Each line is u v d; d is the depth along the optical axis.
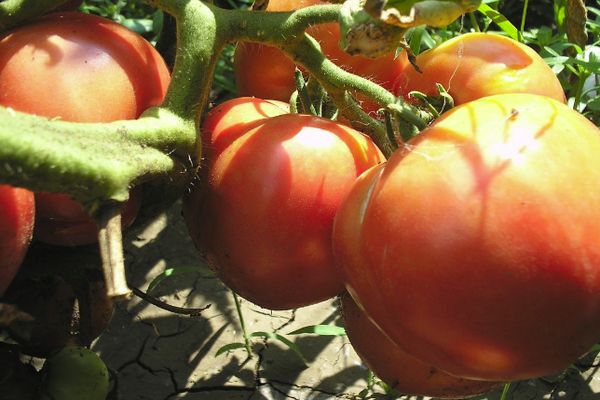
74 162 0.34
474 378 0.38
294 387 0.62
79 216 0.39
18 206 0.36
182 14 0.40
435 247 0.35
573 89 0.68
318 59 0.42
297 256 0.42
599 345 0.60
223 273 0.44
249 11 0.41
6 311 0.38
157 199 0.41
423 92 0.45
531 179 0.35
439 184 0.36
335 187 0.41
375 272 0.37
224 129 0.43
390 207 0.36
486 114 0.37
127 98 0.39
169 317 0.66
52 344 0.44
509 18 0.90
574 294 0.35
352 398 0.61
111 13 0.78
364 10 0.36
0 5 0.41
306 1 0.48
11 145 0.33
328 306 0.67
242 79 0.51
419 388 0.44
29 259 0.43
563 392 0.62
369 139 0.43
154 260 0.70
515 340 0.35
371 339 0.43
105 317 0.46
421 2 0.36
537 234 0.35
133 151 0.37
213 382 0.62
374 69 0.48
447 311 0.36
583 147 0.36
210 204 0.42
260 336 0.62
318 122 0.42
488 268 0.35
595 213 0.35
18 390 0.41
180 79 0.39
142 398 0.61
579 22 0.54
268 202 0.41
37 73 0.38
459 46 0.45
